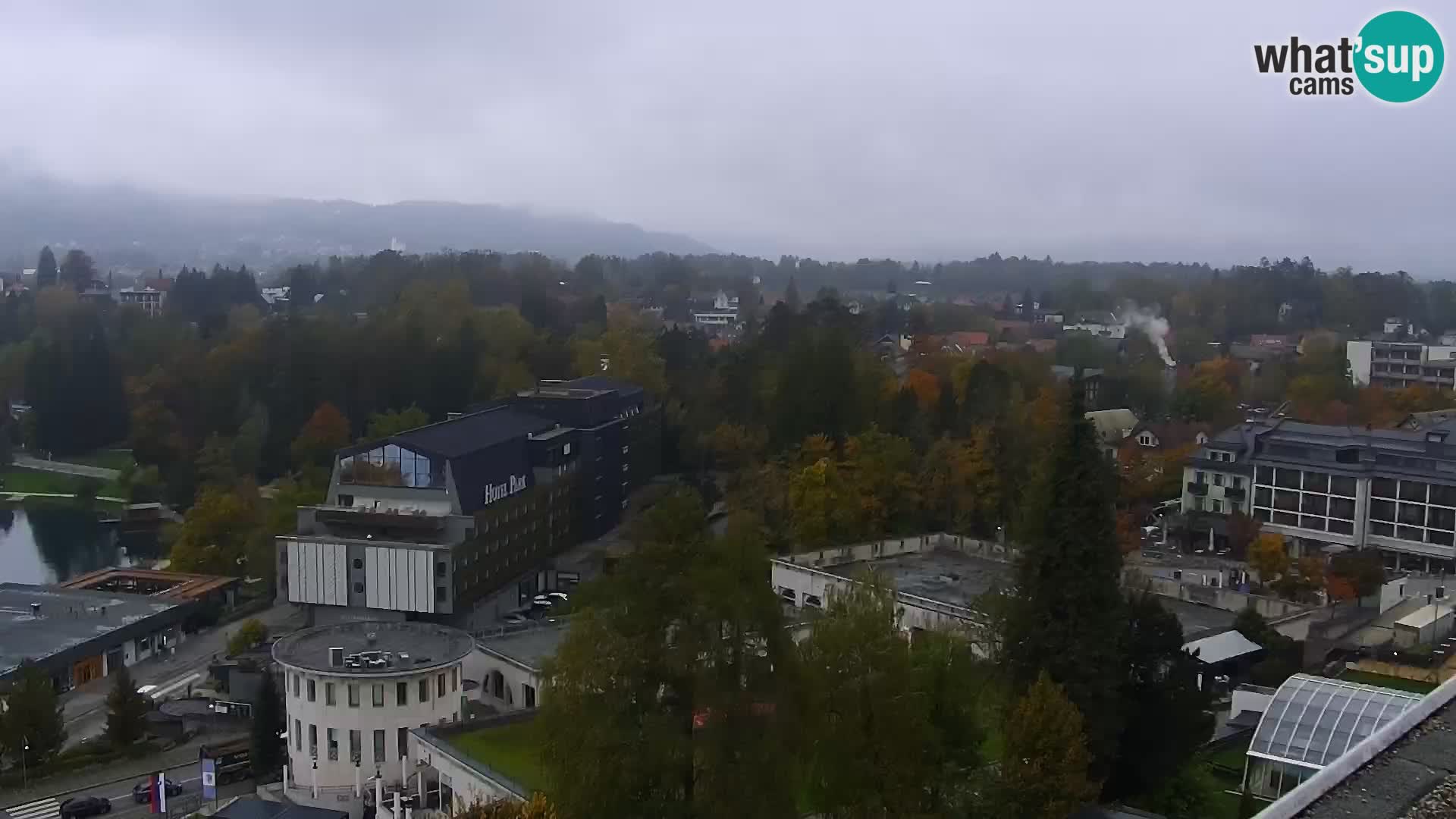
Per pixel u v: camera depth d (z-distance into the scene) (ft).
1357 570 314.76
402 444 351.25
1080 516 171.53
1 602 361.92
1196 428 502.38
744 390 501.56
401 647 241.96
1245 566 354.95
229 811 203.92
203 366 604.08
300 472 474.08
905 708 141.49
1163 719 177.06
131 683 276.82
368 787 220.64
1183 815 173.58
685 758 121.49
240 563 422.82
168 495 536.42
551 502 404.16
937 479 368.27
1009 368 536.83
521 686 245.86
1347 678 238.68
